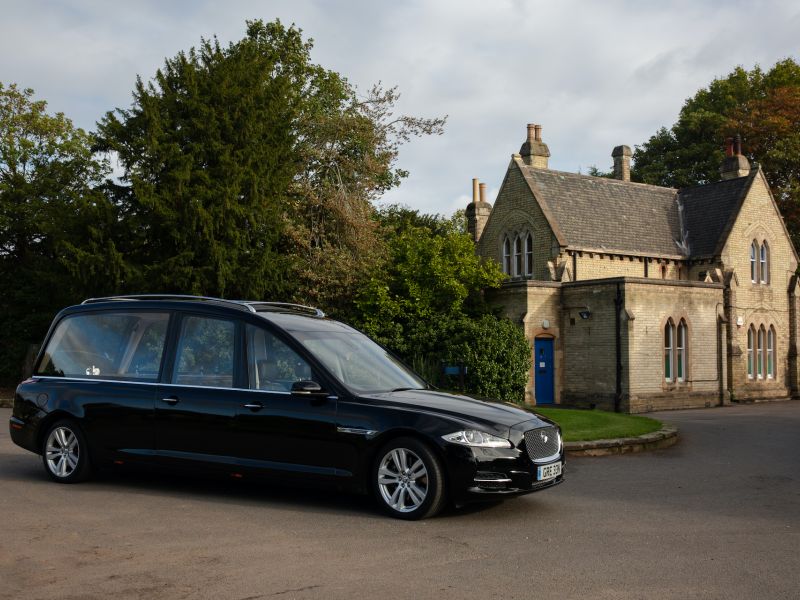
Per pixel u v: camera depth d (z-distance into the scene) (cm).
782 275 3400
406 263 2494
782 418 2116
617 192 3500
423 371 2239
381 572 555
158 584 520
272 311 862
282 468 775
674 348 2667
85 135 3175
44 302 2828
